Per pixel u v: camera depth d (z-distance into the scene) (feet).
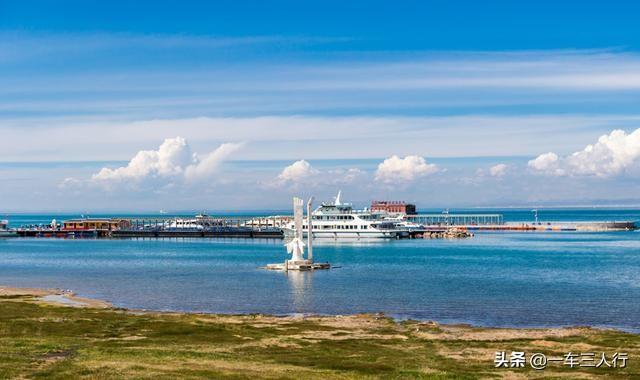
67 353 165.27
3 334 199.00
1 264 554.05
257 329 219.82
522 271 458.50
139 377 134.62
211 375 139.95
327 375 146.92
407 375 150.51
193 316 247.50
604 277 414.62
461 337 209.46
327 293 341.21
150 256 639.76
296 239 483.51
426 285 373.61
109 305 302.04
